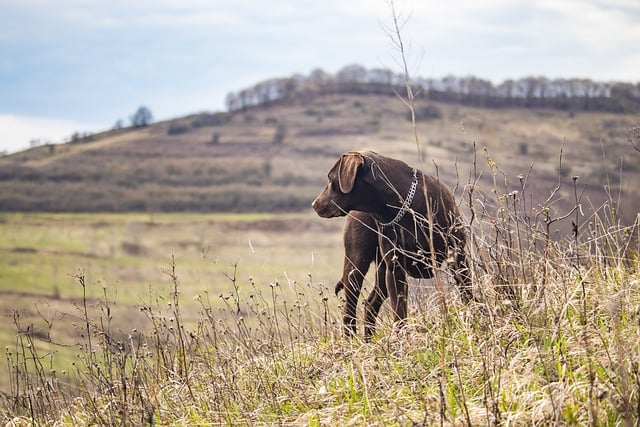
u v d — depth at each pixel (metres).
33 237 93.00
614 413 4.79
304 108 170.25
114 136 165.12
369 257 8.04
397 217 7.41
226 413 5.92
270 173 128.88
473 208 6.45
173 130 162.88
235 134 158.12
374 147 118.50
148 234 92.12
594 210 7.09
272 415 5.78
